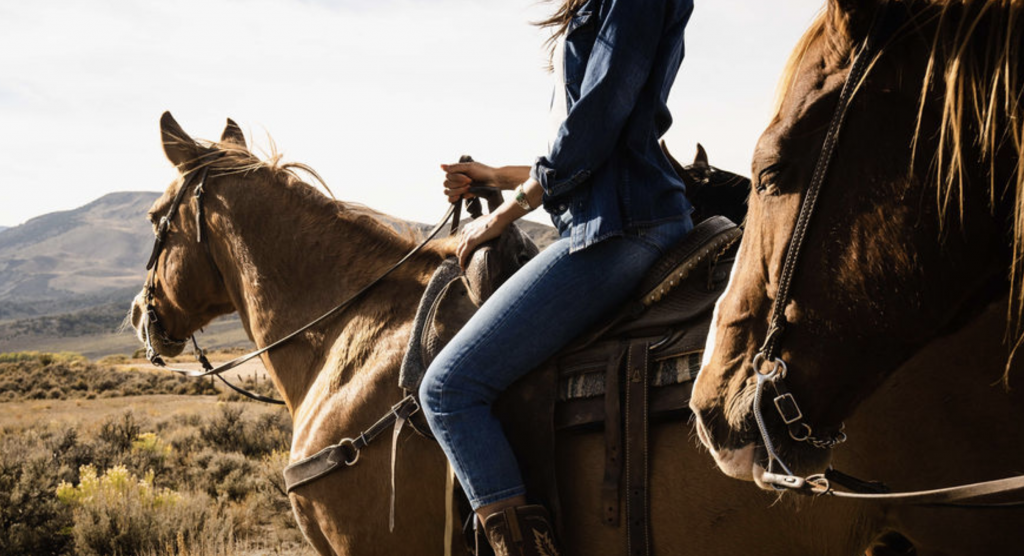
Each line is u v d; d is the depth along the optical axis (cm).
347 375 279
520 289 226
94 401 3416
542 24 240
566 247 226
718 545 208
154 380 4153
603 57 214
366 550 263
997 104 143
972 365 184
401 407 254
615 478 215
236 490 1171
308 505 273
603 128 215
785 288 161
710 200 287
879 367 157
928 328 152
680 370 211
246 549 880
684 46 240
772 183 163
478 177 290
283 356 310
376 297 290
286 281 313
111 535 861
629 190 224
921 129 147
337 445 265
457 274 268
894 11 153
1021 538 182
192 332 366
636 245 224
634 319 226
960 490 152
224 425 1728
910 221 147
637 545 213
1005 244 148
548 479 225
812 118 158
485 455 225
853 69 154
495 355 227
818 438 164
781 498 199
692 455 208
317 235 311
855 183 153
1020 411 181
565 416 226
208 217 336
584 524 224
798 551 204
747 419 169
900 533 203
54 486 1050
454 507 238
